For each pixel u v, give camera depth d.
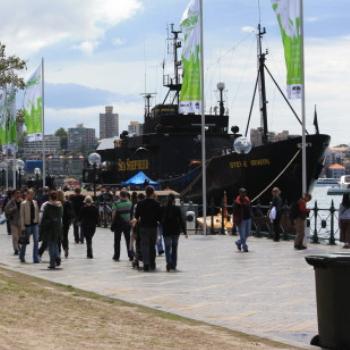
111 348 11.32
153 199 24.30
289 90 32.59
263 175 47.56
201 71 39.31
